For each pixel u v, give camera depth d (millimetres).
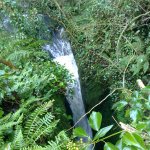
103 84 5742
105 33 5562
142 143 1354
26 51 4223
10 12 6105
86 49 5934
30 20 6199
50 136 2822
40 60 4555
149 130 1633
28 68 3816
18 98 3205
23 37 5719
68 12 6758
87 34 5887
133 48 4852
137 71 4496
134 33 5285
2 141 2416
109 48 5406
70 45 6453
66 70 4262
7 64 3420
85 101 6012
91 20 5938
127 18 5414
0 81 3166
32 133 2533
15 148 2328
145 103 1954
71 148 2041
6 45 4707
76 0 6961
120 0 5465
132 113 1909
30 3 6770
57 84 3865
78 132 1541
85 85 6051
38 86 3355
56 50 6488
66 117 3801
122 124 1666
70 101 4711
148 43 4957
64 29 6645
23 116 2840
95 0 6008
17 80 3291
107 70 5410
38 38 6258
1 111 2797
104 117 5590
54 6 6945
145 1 5242
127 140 1373
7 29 6023
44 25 6398
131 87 4887
